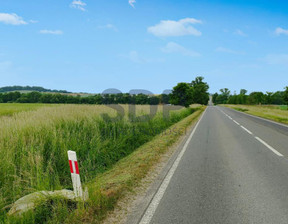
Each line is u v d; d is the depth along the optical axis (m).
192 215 3.33
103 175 5.63
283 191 4.21
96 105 12.88
